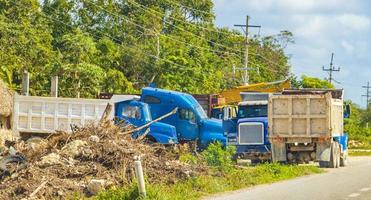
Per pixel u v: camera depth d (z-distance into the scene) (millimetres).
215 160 24500
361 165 34375
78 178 21047
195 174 22109
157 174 21766
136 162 17047
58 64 57406
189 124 36438
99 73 58406
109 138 23766
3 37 58375
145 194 17016
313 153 31188
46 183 20078
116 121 34000
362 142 78312
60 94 57062
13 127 35750
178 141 36531
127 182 20828
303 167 27969
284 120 31047
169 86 71750
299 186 21484
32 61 59375
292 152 31469
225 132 33781
